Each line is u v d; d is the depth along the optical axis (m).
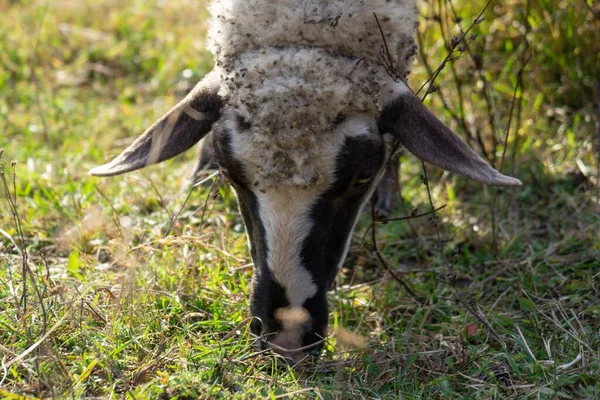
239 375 4.18
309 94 4.30
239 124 4.38
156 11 9.66
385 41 4.58
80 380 4.07
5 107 7.72
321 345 4.39
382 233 6.07
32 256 5.45
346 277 5.70
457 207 6.50
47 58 8.74
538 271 5.56
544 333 4.84
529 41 7.42
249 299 4.78
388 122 4.57
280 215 4.29
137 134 7.31
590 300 5.12
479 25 7.66
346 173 4.34
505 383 4.39
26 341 4.34
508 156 6.77
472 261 5.72
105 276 5.12
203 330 4.78
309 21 4.50
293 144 4.24
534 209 6.34
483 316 4.88
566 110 7.38
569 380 4.27
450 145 4.43
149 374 4.21
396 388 4.31
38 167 6.79
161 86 8.34
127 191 6.43
